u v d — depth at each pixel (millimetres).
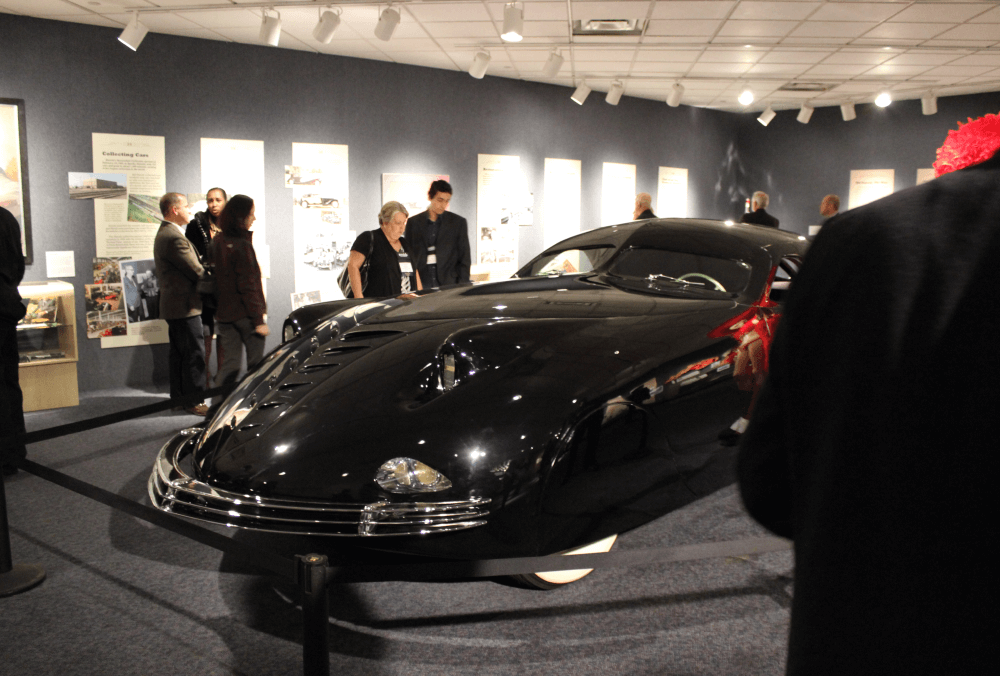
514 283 2984
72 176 5070
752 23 5609
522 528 1872
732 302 2674
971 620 492
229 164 5746
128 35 4754
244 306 4324
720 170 10609
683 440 2236
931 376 501
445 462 1858
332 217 6328
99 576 2354
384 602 2174
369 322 2588
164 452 2252
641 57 6738
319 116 6176
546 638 1968
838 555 546
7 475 3338
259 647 1938
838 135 10227
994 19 5480
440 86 6922
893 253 529
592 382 2002
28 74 4836
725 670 1817
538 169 7957
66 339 4805
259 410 2203
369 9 4969
